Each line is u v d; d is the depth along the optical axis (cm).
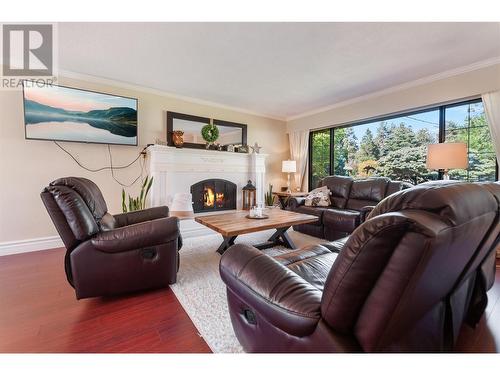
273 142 547
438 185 80
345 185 405
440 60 284
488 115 285
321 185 444
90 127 323
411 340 94
